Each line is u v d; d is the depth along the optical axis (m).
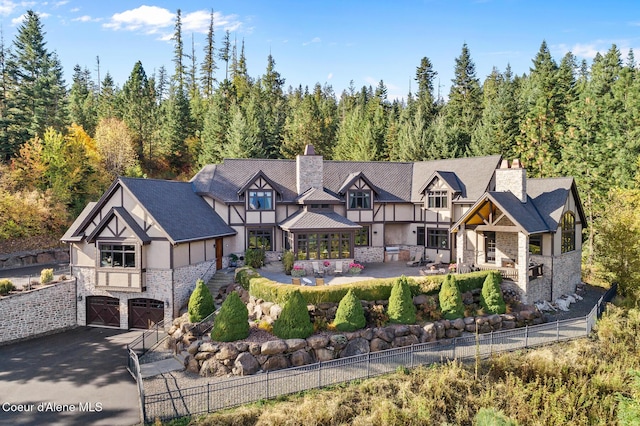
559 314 24.89
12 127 45.25
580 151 40.97
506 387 16.80
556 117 48.59
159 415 14.31
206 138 58.19
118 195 25.39
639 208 30.70
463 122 59.94
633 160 38.09
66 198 41.81
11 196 36.50
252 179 30.88
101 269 24.98
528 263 24.06
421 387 16.34
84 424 14.23
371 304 20.97
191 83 88.19
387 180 35.31
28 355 20.84
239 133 52.88
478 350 17.72
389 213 33.56
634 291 28.48
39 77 48.91
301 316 18.73
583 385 17.41
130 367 18.34
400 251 33.72
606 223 31.70
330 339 18.64
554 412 15.79
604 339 20.72
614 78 49.00
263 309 20.98
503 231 26.38
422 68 75.94
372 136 57.97
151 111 62.59
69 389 16.88
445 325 20.88
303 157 32.72
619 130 40.41
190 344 19.02
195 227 27.16
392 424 14.34
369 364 17.69
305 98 67.81
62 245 39.62
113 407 15.32
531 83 63.16
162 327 24.02
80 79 89.75
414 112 67.75
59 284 25.16
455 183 31.64
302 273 26.47
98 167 48.03
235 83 87.38
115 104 66.00
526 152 48.62
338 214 31.42
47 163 42.31
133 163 52.38
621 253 29.16
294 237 28.33
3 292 23.23
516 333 20.97
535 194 29.28
